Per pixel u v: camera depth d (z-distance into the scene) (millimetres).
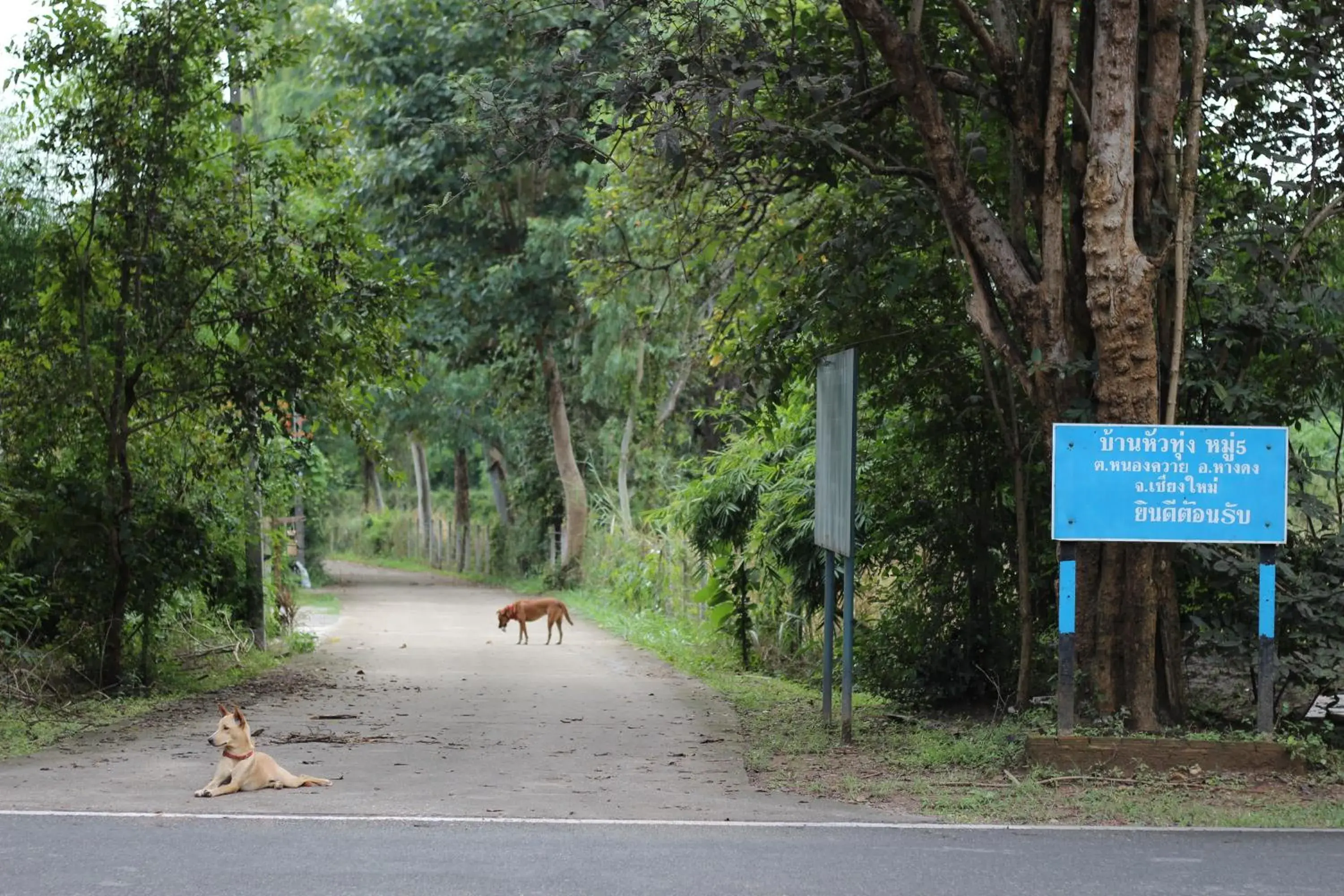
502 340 38125
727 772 10820
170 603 17188
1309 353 12180
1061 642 10430
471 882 7000
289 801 9242
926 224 13234
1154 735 10664
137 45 15453
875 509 15148
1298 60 12391
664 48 12297
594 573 38156
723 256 15883
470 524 56344
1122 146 10648
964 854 7809
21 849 7629
